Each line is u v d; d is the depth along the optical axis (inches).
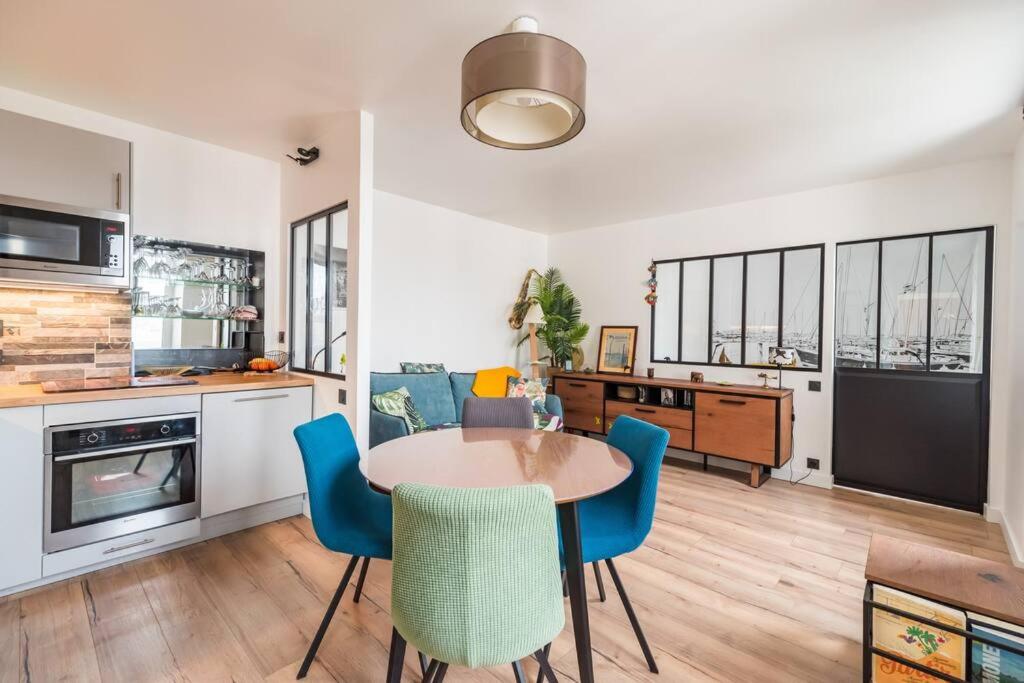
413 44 78.0
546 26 71.9
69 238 87.9
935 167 130.3
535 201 168.7
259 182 128.9
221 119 106.2
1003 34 71.7
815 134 109.3
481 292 195.9
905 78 85.0
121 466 87.5
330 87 91.9
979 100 92.4
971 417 125.3
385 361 162.9
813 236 151.3
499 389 174.4
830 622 76.0
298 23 72.7
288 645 67.7
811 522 118.0
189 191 116.0
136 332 111.7
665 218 187.0
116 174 93.6
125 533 87.0
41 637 67.9
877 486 139.3
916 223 133.6
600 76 85.7
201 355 121.6
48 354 97.0
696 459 180.1
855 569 93.7
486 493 39.8
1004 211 121.0
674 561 96.7
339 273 111.3
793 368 154.6
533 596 42.3
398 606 43.5
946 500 128.3
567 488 51.9
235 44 78.4
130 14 70.4
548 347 212.8
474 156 125.8
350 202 102.7
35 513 77.8
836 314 147.3
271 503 110.9
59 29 74.1
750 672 64.2
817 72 83.7
